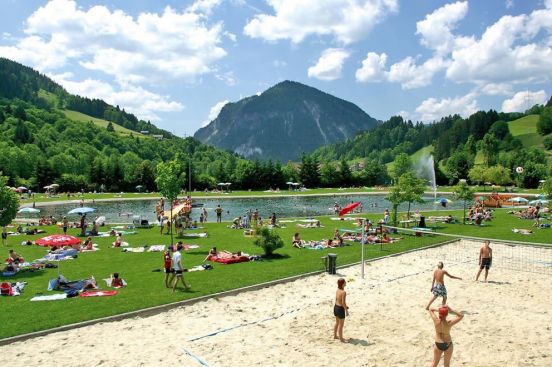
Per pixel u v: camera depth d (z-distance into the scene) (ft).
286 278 72.54
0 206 90.84
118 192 368.89
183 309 58.49
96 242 110.11
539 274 77.77
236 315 56.39
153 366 42.16
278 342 47.75
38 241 66.64
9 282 69.51
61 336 49.16
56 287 65.98
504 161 450.30
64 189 361.30
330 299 63.10
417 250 97.55
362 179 429.38
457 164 432.25
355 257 88.63
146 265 82.23
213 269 78.43
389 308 59.21
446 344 38.14
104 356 44.29
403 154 433.07
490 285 70.74
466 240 110.01
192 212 212.64
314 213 205.98
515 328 51.85
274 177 402.93
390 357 43.70
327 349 45.80
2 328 50.01
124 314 54.90
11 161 383.04
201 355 44.52
